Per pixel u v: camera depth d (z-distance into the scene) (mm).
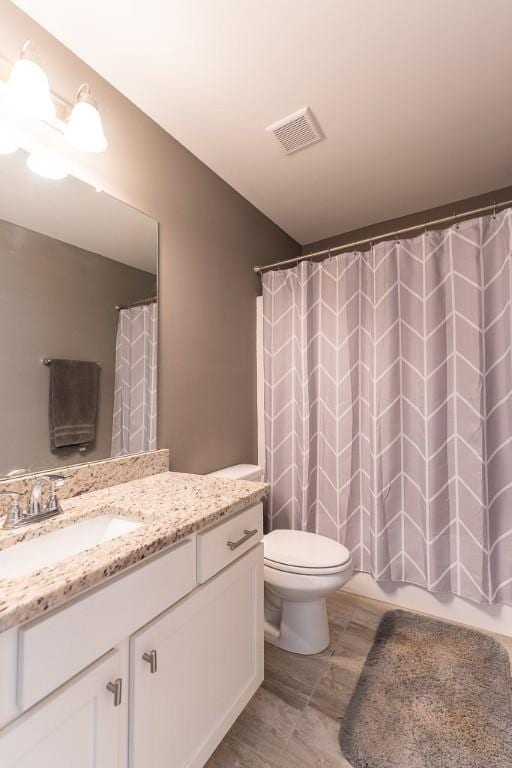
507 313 1579
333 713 1194
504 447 1591
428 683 1315
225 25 1144
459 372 1660
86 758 638
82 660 631
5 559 807
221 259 1935
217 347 1889
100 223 1287
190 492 1159
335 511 1974
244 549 1120
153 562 785
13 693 541
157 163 1541
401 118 1553
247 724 1159
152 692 771
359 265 1970
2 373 995
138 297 1430
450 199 2203
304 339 2051
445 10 1111
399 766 1018
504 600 1577
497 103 1472
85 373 1220
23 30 1071
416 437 1771
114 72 1298
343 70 1313
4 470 989
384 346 1811
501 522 1597
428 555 1701
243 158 1789
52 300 1124
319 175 1943
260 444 2240
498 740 1090
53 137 1135
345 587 1968
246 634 1113
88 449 1221
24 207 1055
